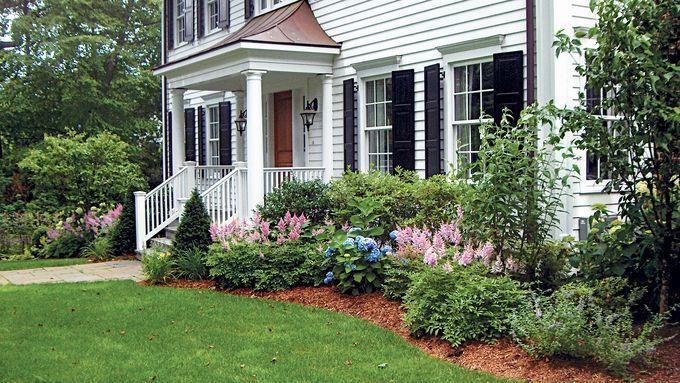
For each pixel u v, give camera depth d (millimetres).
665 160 5746
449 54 9680
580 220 8328
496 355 5660
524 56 8586
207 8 17188
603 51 5746
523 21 8602
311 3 12797
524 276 6980
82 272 11672
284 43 11336
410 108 10328
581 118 5922
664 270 5805
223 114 15977
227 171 14117
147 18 30578
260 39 11211
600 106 5988
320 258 8805
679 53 5848
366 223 8625
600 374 4984
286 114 13930
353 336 6488
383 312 7305
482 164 6938
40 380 5422
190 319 7410
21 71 26719
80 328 7176
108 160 16516
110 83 28328
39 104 26219
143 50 30344
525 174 6797
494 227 6891
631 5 5680
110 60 28438
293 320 7199
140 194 13266
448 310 6301
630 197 5961
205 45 17141
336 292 8305
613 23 5727
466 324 6074
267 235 9344
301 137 13352
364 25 11383
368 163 11484
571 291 5809
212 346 6293
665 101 5691
